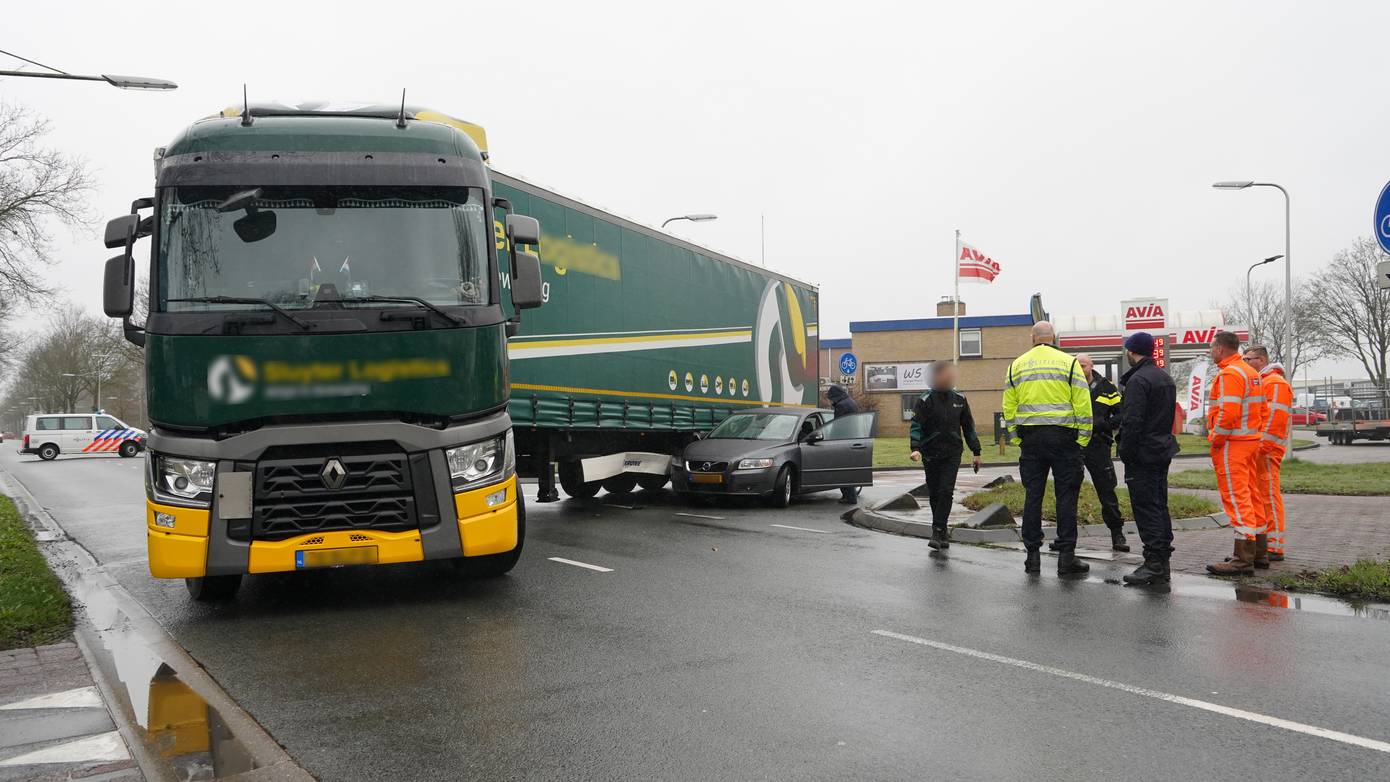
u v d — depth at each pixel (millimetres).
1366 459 25219
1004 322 46875
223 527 6094
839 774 3639
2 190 32312
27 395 108312
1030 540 8141
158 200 6469
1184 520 10781
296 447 6219
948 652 5438
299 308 6316
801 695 4637
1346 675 4941
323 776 3662
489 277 6863
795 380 18516
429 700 4590
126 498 17562
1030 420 8102
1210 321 42000
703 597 7023
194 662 5332
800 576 7906
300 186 6617
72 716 4316
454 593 7188
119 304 6570
